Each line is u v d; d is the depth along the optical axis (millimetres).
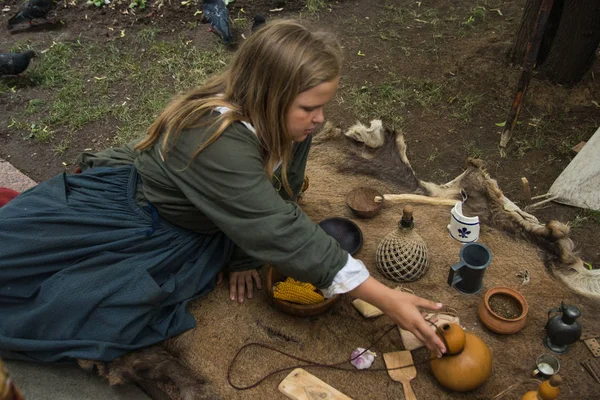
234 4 4664
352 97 3596
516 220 2176
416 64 3846
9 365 1899
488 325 1770
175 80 3830
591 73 3521
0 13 4676
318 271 1477
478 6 4391
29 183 2984
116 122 3498
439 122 3391
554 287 1938
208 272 1885
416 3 4543
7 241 1706
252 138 1515
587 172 2729
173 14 4547
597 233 2654
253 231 1479
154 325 1781
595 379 1651
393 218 2270
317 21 4402
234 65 1511
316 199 2406
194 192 1574
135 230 1782
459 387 1575
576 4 3178
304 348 1782
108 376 1668
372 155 2607
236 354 1765
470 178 2381
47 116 3543
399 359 1712
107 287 1686
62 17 4578
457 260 2061
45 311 1664
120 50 4168
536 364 1693
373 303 1536
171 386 1694
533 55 2748
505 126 3086
